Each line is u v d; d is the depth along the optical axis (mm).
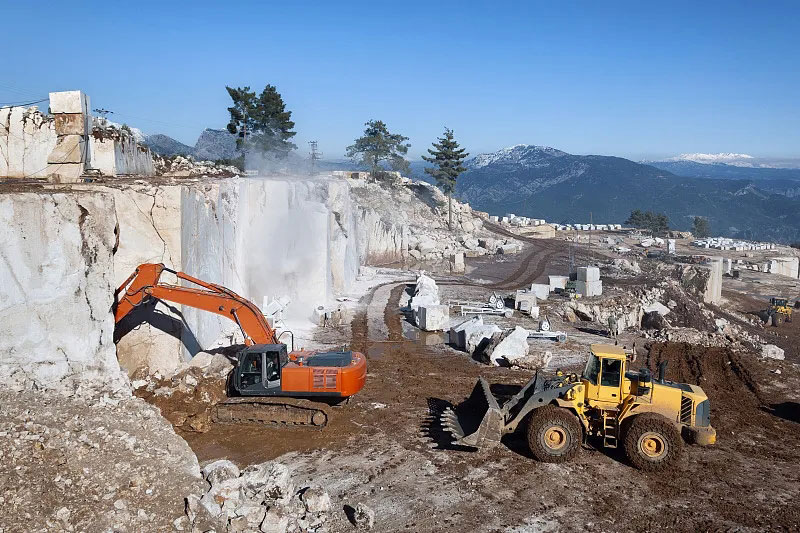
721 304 52344
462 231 74062
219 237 24406
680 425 14383
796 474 14398
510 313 32562
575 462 14555
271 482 12031
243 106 57125
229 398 16781
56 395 13406
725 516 12414
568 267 57219
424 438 15914
